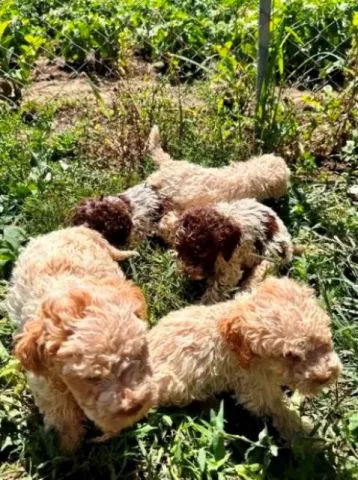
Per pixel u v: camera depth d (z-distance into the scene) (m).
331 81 1.25
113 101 1.07
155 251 0.89
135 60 1.32
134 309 0.56
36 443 0.65
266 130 1.04
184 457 0.63
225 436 0.63
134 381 0.52
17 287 0.66
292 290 0.63
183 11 1.49
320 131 1.10
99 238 0.74
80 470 0.64
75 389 0.53
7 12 1.38
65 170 0.99
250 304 0.63
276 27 1.07
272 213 0.85
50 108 1.13
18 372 0.71
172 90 1.21
